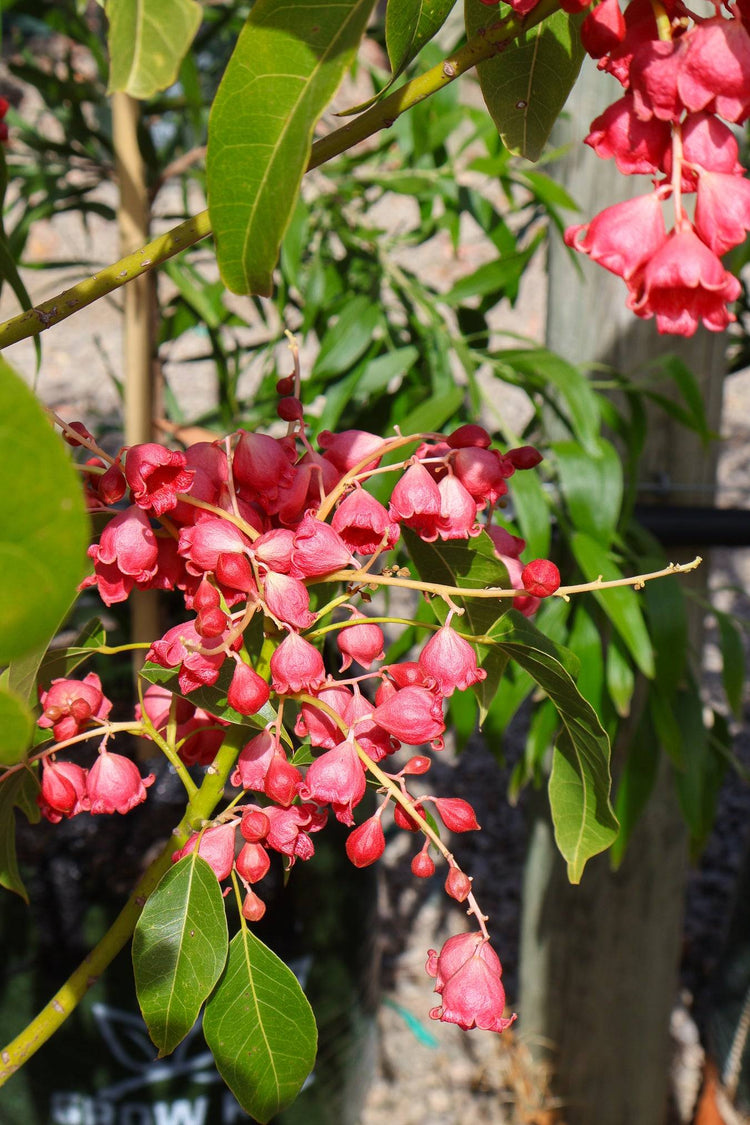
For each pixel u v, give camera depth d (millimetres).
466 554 730
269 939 1133
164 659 681
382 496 962
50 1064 1098
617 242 617
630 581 667
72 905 1030
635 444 1144
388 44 650
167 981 687
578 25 682
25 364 3818
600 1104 1562
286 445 707
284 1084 703
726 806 2303
